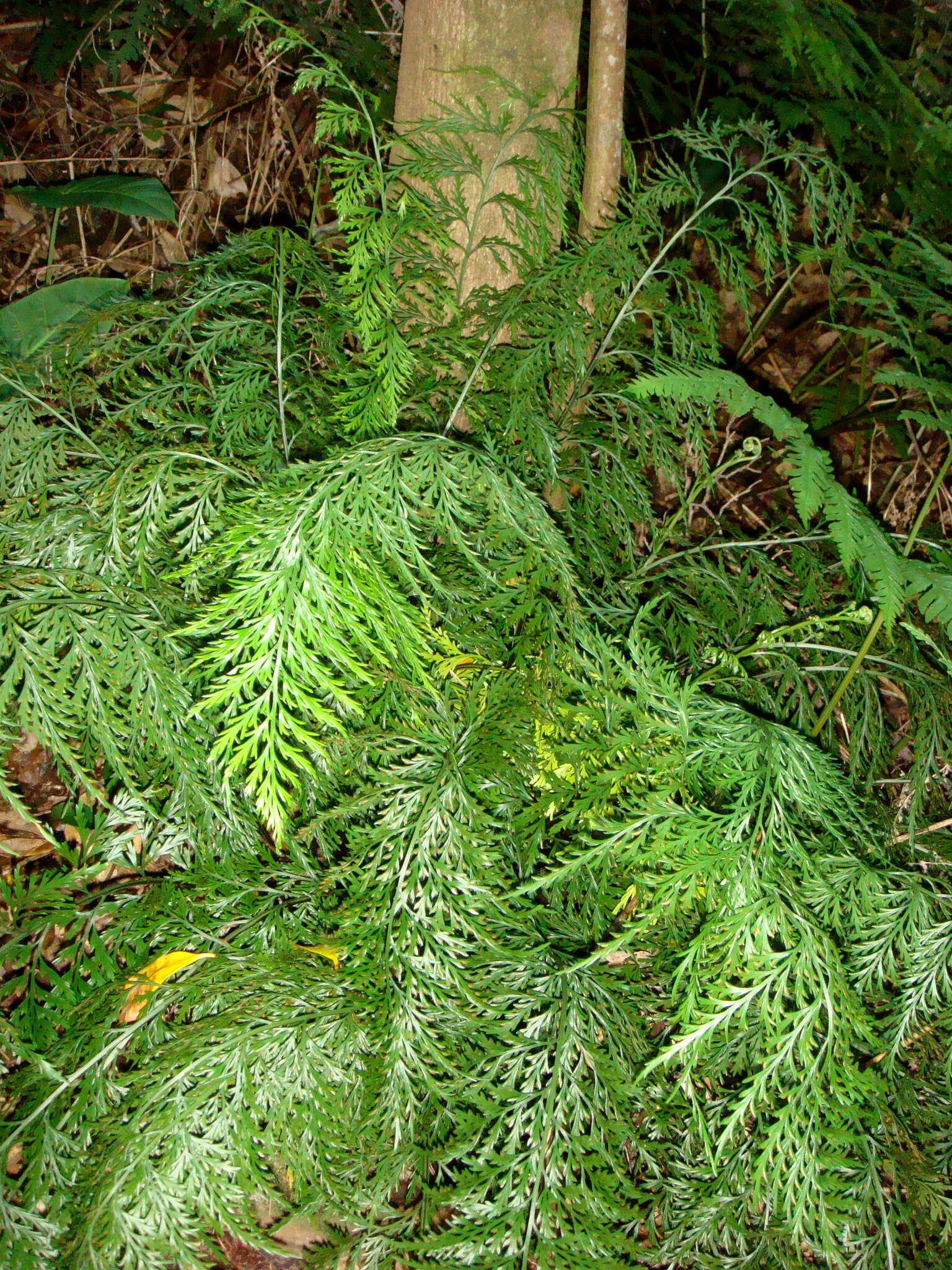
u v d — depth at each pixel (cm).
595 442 100
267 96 160
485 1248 72
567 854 80
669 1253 76
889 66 121
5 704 77
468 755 80
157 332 104
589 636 81
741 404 80
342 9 150
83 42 158
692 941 77
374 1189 74
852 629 106
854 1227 79
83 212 155
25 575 82
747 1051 80
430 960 76
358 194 80
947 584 78
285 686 69
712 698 85
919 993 83
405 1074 75
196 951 82
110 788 94
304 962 79
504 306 91
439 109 95
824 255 101
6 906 86
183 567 83
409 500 82
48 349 101
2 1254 70
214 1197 71
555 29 95
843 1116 75
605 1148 75
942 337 143
